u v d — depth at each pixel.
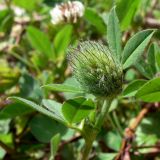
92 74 0.08
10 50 0.16
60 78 0.14
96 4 0.17
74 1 0.14
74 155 0.12
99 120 0.09
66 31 0.14
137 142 0.12
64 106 0.08
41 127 0.12
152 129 0.12
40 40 0.14
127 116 0.13
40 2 0.16
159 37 0.11
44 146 0.13
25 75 0.13
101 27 0.13
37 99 0.13
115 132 0.12
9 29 0.17
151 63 0.10
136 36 0.09
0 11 0.17
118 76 0.08
